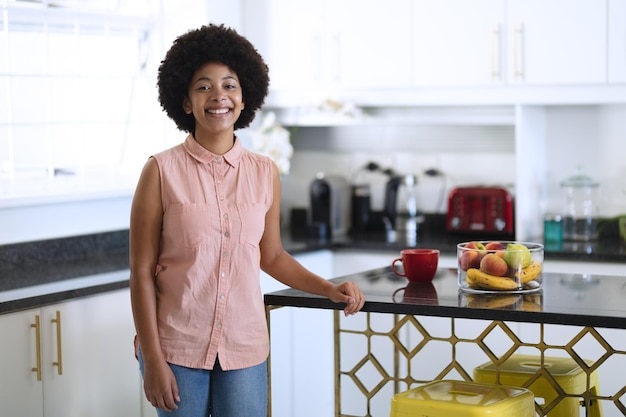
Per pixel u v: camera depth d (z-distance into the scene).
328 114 5.05
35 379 3.51
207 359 2.63
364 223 5.23
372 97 4.88
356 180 5.41
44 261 4.32
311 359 4.76
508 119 4.82
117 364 3.81
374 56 4.82
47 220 4.30
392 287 3.10
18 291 3.56
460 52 4.64
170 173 2.65
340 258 4.86
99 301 3.73
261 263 2.90
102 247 4.59
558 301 2.80
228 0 4.98
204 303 2.63
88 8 4.51
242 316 2.68
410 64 4.75
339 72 4.91
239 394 2.68
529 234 4.75
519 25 4.51
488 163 5.09
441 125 5.18
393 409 2.71
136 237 2.65
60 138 4.47
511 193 5.05
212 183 2.68
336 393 3.24
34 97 4.32
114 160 4.74
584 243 4.64
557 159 4.92
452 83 4.67
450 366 3.05
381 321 4.59
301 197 5.58
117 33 4.68
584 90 4.43
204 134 2.70
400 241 4.80
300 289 2.89
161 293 2.67
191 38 2.70
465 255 2.98
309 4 4.95
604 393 4.07
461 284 3.00
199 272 2.63
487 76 4.60
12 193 4.24
